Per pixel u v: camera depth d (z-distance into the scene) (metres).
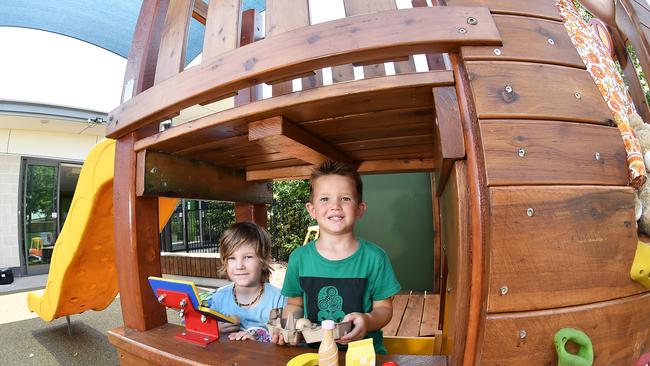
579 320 0.90
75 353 3.60
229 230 2.05
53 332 4.29
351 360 1.01
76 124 8.97
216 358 1.22
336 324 1.20
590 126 0.98
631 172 1.02
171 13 1.57
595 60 1.27
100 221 2.58
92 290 3.23
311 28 1.08
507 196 0.88
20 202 9.19
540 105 0.95
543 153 0.92
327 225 1.58
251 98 2.34
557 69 1.00
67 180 13.84
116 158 1.73
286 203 7.09
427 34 0.98
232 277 1.98
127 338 1.50
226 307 2.02
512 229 0.88
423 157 2.29
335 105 1.20
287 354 1.23
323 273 1.60
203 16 2.27
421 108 1.26
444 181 1.33
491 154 0.90
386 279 1.59
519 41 1.01
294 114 1.31
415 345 1.93
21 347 3.80
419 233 4.87
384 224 5.03
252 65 1.16
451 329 1.09
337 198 1.58
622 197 0.96
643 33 1.58
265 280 2.09
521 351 0.87
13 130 9.09
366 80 1.07
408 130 1.60
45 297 3.32
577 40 1.29
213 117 1.35
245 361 1.18
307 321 1.30
